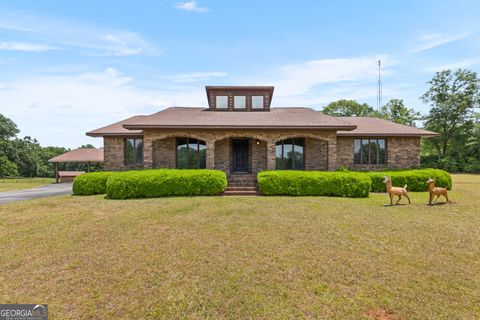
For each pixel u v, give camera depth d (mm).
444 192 9844
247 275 4207
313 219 7562
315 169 15953
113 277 4203
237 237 6008
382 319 3146
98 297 3656
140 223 7207
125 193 11359
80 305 3480
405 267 4461
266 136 14430
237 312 3287
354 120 19500
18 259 4914
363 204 9805
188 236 6105
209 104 18469
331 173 12219
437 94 34531
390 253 5055
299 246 5441
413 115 39812
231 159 16375
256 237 6008
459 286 3854
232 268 4461
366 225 6938
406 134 16031
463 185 15953
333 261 4711
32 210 9039
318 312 3271
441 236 6043
